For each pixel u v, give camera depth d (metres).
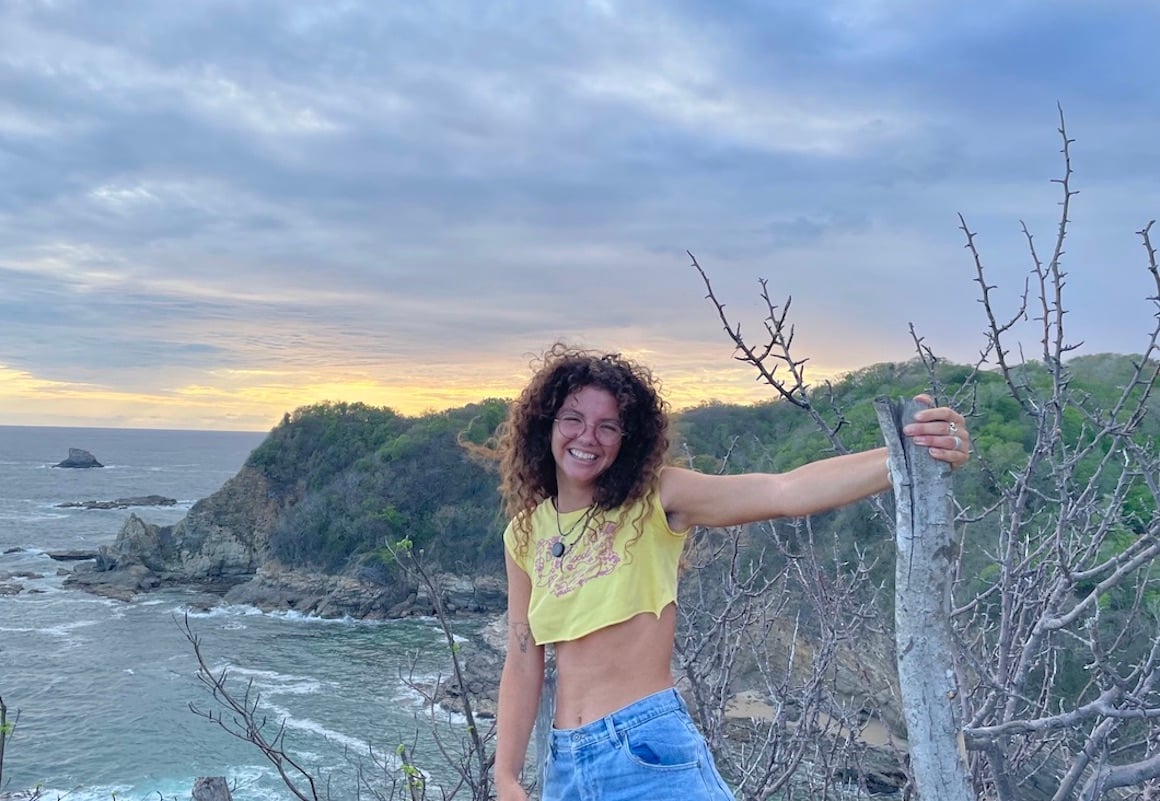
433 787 12.03
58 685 26.22
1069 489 4.05
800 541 4.60
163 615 39.34
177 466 195.12
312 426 55.81
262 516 52.59
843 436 7.21
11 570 52.22
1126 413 6.30
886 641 4.73
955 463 2.09
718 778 2.54
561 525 2.67
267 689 25.52
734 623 4.85
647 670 2.53
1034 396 4.20
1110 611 7.06
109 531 74.31
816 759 4.51
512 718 2.78
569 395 2.62
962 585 4.98
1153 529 3.03
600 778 2.46
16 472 156.38
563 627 2.58
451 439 48.38
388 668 27.81
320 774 17.53
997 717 3.68
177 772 18.62
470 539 42.62
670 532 2.59
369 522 44.38
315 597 41.81
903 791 4.06
